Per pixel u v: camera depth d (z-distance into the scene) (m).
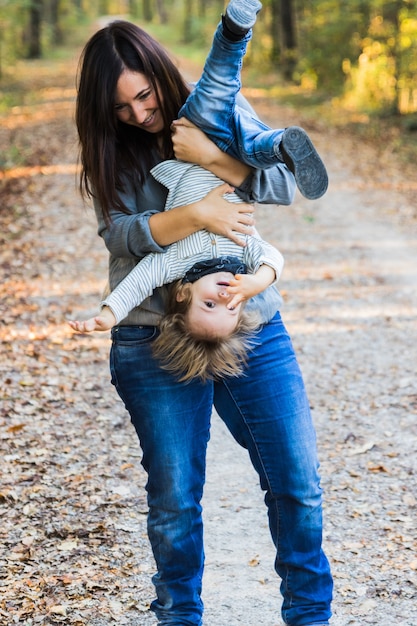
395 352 7.45
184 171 3.05
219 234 3.01
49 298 8.69
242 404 3.06
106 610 3.75
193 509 3.07
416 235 11.90
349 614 3.74
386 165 17.14
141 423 3.06
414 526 4.52
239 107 3.08
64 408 6.14
